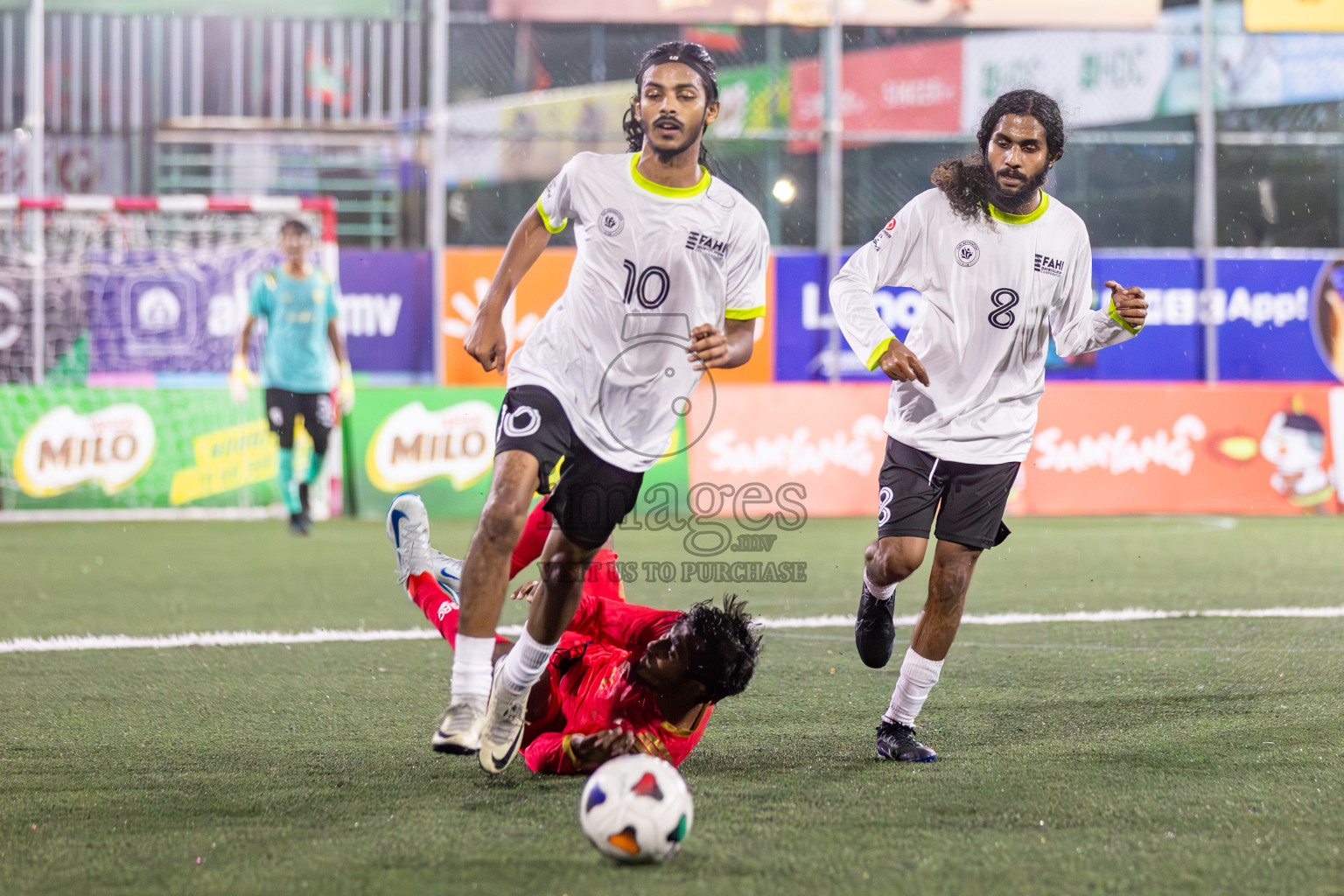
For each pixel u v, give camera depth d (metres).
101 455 27.98
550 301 29.77
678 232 8.32
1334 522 27.06
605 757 8.04
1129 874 6.67
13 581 18.61
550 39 30.69
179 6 31.45
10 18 30.89
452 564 9.92
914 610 16.08
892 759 9.08
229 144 32.09
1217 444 28.66
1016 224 9.38
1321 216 31.41
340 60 31.88
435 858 6.93
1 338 28.97
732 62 30.95
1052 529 25.55
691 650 8.04
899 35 30.94
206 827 7.51
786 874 6.67
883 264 9.66
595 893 6.39
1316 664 12.58
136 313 29.52
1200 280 30.55
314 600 16.91
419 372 29.91
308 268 25.44
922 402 9.48
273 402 25.11
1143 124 31.97
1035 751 9.32
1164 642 13.80
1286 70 31.19
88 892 6.46
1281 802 7.96
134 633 14.50
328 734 9.85
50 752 9.29
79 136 31.48
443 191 29.66
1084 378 30.41
